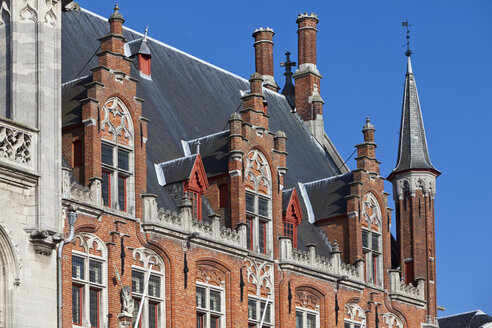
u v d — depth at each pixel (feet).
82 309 155.53
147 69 204.64
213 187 188.55
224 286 181.06
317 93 252.01
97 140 162.09
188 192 180.75
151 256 168.96
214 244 177.68
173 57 219.00
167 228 169.68
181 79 215.31
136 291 165.37
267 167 195.52
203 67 226.79
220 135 193.36
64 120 164.86
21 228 116.88
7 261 115.14
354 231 210.38
